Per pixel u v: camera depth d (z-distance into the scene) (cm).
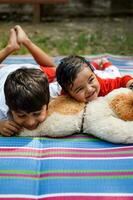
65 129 260
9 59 399
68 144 255
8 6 693
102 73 327
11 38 329
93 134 262
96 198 212
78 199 211
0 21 630
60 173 230
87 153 246
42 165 237
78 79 262
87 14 664
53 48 516
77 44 527
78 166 235
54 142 257
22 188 220
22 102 244
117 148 252
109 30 585
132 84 292
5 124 262
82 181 223
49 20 635
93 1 723
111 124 256
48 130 261
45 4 645
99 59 376
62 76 266
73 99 275
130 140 253
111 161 239
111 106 268
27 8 688
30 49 335
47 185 221
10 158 242
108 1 721
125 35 561
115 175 228
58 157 243
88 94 270
